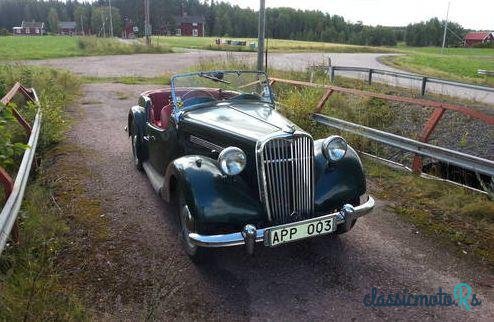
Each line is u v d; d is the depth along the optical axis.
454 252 4.41
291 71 15.42
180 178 3.98
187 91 5.40
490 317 3.47
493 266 4.18
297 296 3.69
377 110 9.65
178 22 113.75
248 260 4.23
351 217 3.98
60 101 11.24
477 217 5.12
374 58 34.28
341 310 3.52
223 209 3.79
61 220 4.80
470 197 5.55
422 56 38.72
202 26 114.38
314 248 4.46
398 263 4.20
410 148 6.52
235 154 3.81
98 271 3.95
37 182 5.73
